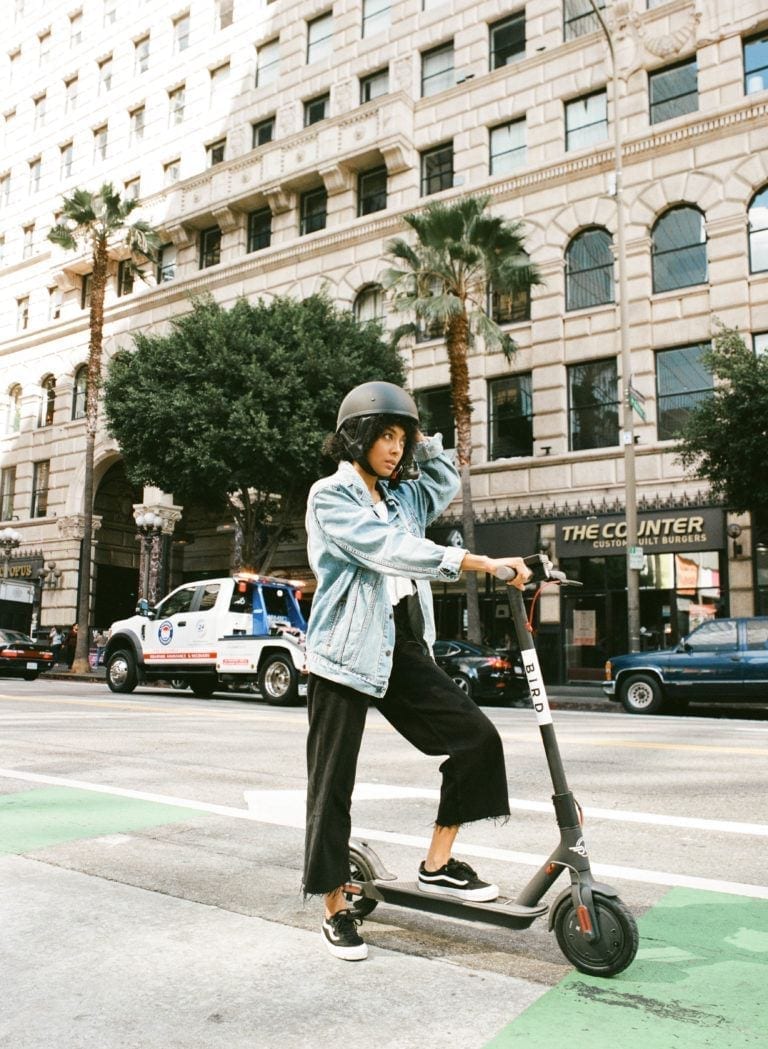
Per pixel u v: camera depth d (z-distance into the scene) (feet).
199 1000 7.25
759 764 20.94
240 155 95.25
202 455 61.93
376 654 8.16
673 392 66.13
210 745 23.91
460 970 7.88
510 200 75.41
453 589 74.59
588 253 71.67
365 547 7.91
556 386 70.95
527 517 70.90
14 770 19.34
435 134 81.82
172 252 102.06
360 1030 6.66
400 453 8.59
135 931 8.96
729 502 53.62
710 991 7.38
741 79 65.92
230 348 64.85
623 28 71.67
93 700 43.83
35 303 117.60
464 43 81.56
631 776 19.11
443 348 77.97
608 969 7.57
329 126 86.63
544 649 68.69
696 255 66.44
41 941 8.68
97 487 106.63
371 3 89.86
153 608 53.06
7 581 90.43
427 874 8.38
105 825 13.93
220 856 12.06
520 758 21.88
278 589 50.11
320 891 7.96
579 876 7.73
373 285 83.05
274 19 97.09
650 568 65.36
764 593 60.54
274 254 89.51
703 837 13.32
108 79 116.06
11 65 130.31
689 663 45.42
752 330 62.64
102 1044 6.49
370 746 24.21
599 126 72.69
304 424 61.82
